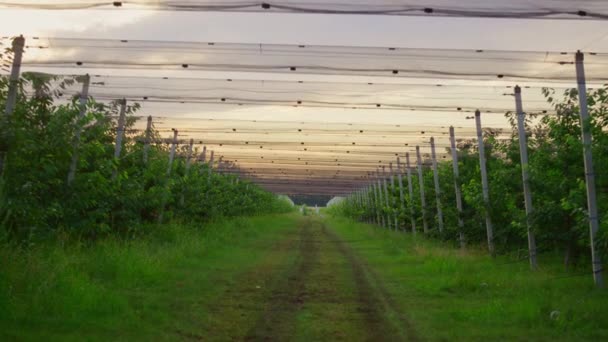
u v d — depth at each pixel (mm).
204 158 26172
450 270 13539
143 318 7723
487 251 18312
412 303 9609
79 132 12445
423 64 10797
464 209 21125
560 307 8750
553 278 12172
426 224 25750
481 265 14898
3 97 10430
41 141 11430
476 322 8109
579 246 13680
